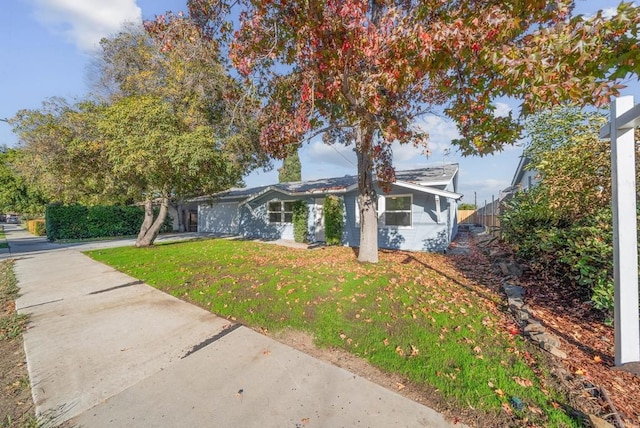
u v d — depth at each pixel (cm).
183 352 312
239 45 412
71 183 1148
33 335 360
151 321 398
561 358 278
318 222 1291
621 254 252
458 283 544
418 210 988
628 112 238
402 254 894
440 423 202
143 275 667
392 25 335
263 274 631
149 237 1185
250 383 254
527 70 262
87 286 589
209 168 891
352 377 260
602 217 411
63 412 223
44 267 805
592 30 238
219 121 964
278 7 379
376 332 343
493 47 292
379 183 786
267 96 603
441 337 327
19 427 209
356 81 427
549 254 499
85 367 285
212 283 572
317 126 566
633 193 250
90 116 965
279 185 1584
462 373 258
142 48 1054
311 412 216
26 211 2292
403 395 233
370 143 666
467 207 2375
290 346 320
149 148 789
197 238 1538
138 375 271
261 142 557
